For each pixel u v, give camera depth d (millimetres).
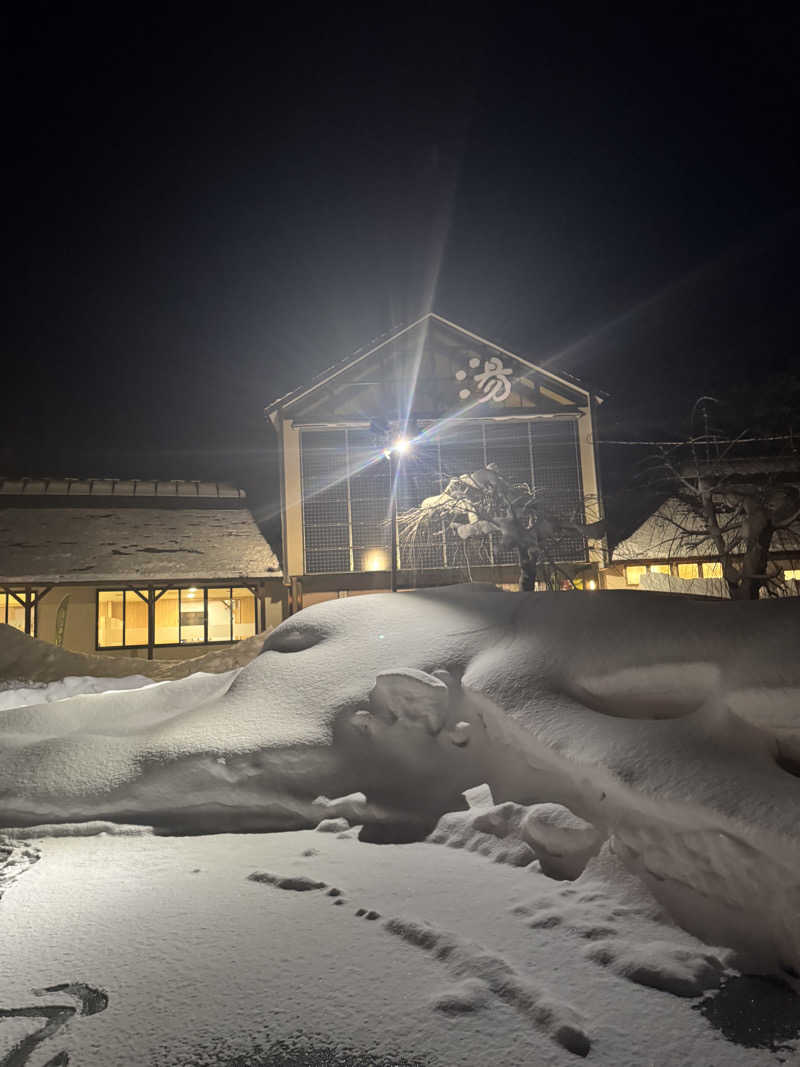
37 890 4047
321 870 4102
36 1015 2814
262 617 20781
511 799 4477
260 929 3436
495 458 21203
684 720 4180
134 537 21031
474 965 2982
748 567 12781
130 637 20172
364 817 4754
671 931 3289
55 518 21219
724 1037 2535
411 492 20828
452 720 5016
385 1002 2789
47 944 3389
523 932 3297
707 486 14078
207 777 5129
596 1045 2490
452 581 20625
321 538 20641
